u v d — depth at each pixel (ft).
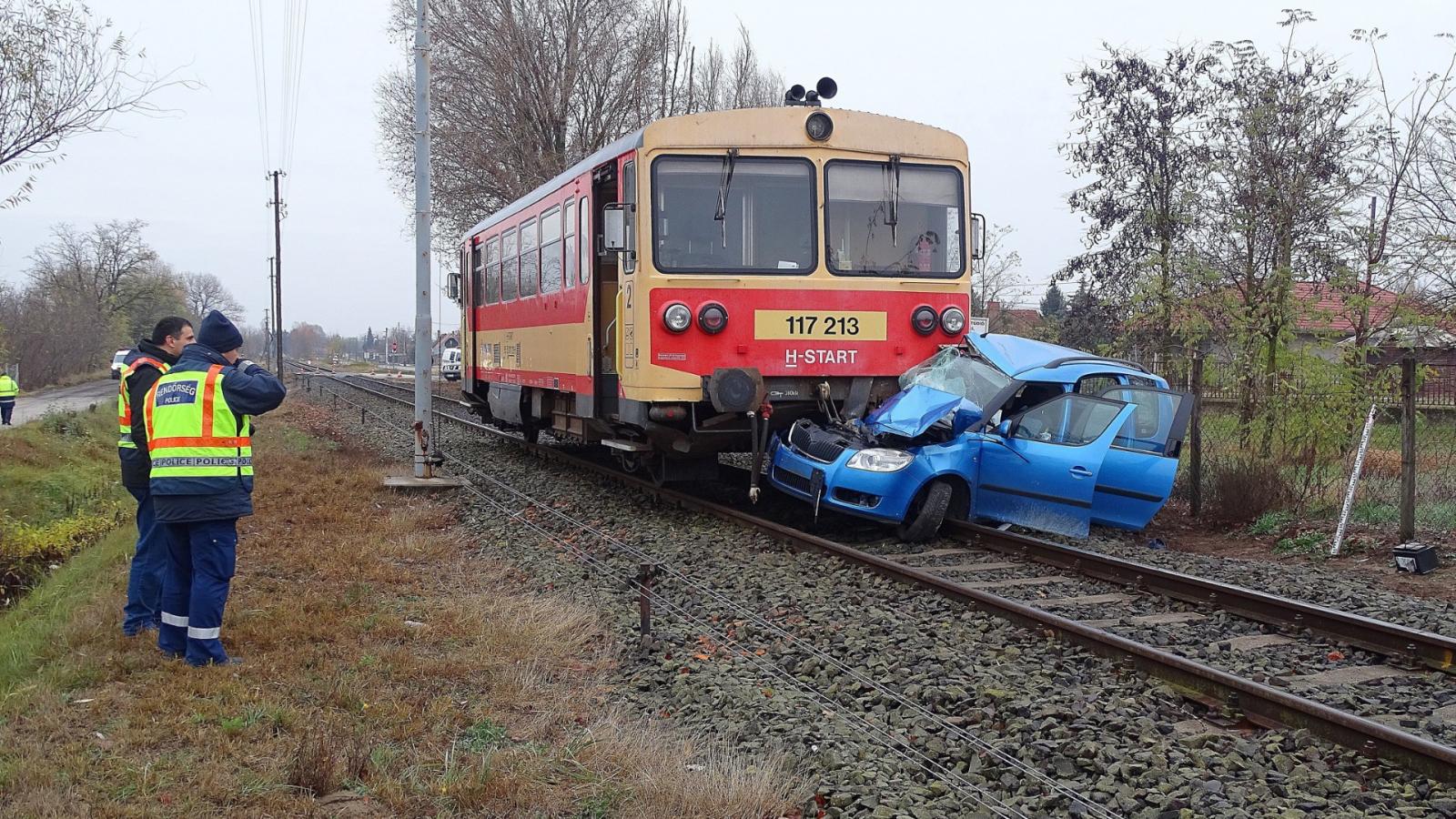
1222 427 42.75
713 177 33.12
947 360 34.04
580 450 56.90
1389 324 45.11
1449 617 24.06
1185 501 41.04
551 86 108.06
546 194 43.73
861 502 31.53
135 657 19.60
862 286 33.91
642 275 32.55
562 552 30.86
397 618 23.02
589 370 37.86
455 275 67.15
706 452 36.50
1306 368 42.42
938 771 15.17
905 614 23.52
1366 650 21.09
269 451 58.49
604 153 36.29
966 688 18.58
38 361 180.75
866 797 14.19
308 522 35.24
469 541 33.65
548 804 14.19
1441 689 18.84
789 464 34.12
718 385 31.99
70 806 13.35
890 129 34.60
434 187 114.93
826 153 33.86
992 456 32.83
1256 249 50.11
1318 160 49.06
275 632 21.36
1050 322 75.41
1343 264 47.55
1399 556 29.76
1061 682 18.99
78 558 37.27
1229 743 15.87
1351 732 15.49
